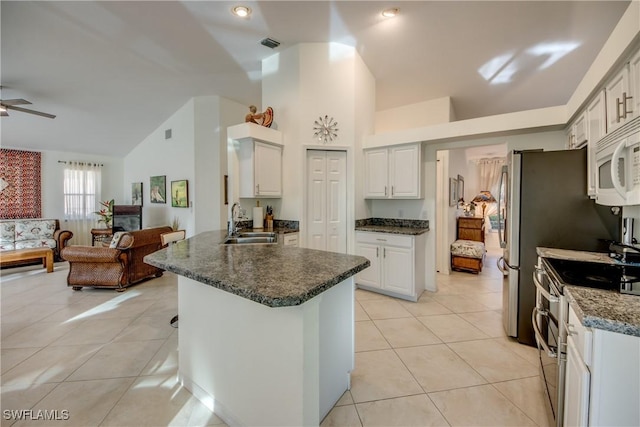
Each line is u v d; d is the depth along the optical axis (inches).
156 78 172.4
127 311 121.4
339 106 143.5
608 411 37.6
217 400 62.8
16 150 229.5
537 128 117.3
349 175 146.6
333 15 112.4
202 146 205.2
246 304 55.6
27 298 137.3
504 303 105.3
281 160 146.9
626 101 61.8
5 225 206.2
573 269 62.1
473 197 311.6
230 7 108.2
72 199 254.5
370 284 145.2
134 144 258.8
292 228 145.6
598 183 68.0
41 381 74.5
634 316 37.4
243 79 177.8
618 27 62.4
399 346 93.1
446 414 63.6
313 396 50.6
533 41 124.8
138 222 233.1
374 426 60.1
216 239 104.3
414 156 142.4
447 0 102.3
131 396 68.9
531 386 73.0
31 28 121.3
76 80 165.6
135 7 108.8
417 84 167.0
